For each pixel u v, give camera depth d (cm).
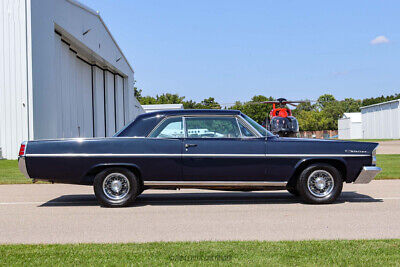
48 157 688
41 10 1833
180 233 509
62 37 2212
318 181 710
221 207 695
